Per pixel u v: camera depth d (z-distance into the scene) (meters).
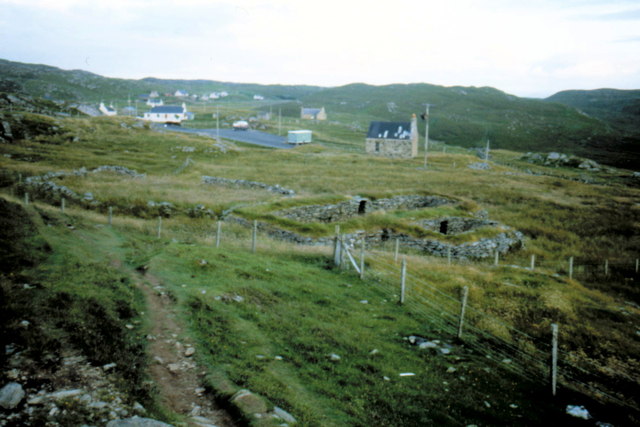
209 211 36.03
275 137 127.69
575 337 16.03
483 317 16.84
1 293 10.94
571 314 18.30
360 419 8.70
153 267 17.28
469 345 14.12
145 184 46.41
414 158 95.38
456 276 22.41
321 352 11.88
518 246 36.69
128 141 79.50
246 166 68.56
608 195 62.38
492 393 11.00
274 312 14.48
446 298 18.75
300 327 13.51
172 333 11.34
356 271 21.88
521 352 14.02
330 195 40.22
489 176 72.94
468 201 45.06
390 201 43.47
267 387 9.01
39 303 11.06
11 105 104.50
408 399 9.94
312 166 72.62
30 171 44.25
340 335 13.37
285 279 18.81
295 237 29.17
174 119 141.62
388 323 15.20
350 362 11.57
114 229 26.34
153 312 12.67
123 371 8.45
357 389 10.09
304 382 9.96
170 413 7.37
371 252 27.28
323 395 9.49
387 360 12.08
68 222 24.75
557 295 20.34
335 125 190.00
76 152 63.16
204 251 21.25
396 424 8.73
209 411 7.83
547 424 9.68
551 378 11.37
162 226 30.72
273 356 11.05
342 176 63.56
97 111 163.12
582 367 13.64
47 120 79.06
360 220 34.06
